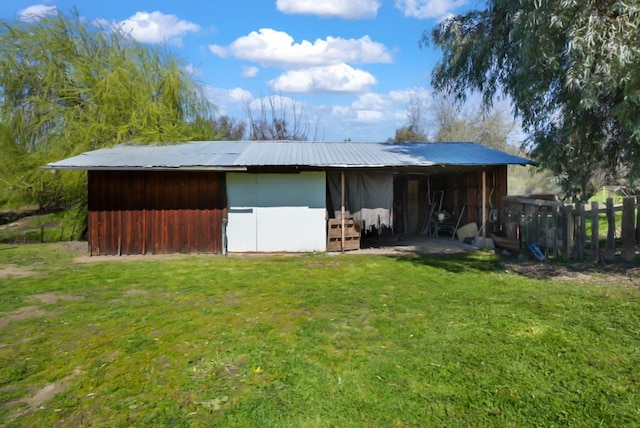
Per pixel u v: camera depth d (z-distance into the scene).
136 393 3.35
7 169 13.84
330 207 11.40
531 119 8.71
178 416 3.01
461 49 9.77
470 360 3.78
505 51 9.24
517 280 6.89
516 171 23.20
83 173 13.10
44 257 10.38
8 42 13.98
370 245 12.34
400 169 11.60
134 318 5.20
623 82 5.97
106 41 15.11
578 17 5.92
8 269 8.71
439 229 14.70
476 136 28.55
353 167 10.44
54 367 3.83
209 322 5.02
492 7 9.17
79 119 13.93
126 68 14.48
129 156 10.98
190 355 4.05
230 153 11.57
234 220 10.88
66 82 14.26
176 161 10.38
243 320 5.07
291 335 4.51
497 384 3.35
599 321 4.68
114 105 13.80
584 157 8.12
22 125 14.02
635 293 5.72
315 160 10.57
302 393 3.27
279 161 10.38
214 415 3.02
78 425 2.94
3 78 13.85
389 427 2.83
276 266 8.80
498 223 11.82
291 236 10.95
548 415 2.93
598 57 5.90
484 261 9.05
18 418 3.03
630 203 7.68
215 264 9.16
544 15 6.25
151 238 10.78
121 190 10.73
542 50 6.64
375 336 4.41
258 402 3.16
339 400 3.16
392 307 5.45
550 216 8.76
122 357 4.02
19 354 4.12
